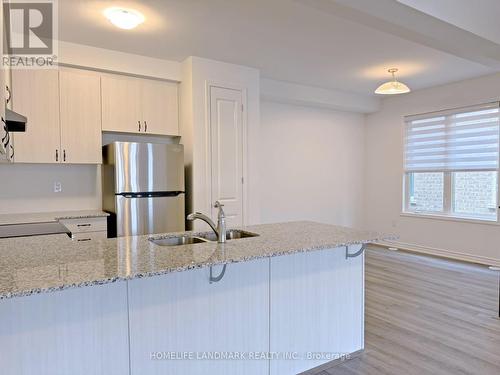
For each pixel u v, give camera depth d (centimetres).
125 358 173
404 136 604
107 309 168
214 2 277
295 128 580
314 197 605
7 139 212
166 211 388
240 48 380
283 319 226
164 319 184
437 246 557
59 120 360
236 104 436
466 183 527
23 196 374
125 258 174
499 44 287
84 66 371
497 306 346
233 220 435
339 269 253
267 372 220
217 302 201
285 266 226
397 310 336
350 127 648
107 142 409
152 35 344
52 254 182
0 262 166
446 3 246
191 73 404
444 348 264
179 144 423
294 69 457
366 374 233
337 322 250
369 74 483
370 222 662
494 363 243
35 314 152
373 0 217
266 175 551
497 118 487
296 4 280
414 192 597
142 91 406
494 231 490
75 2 275
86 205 407
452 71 471
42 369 154
